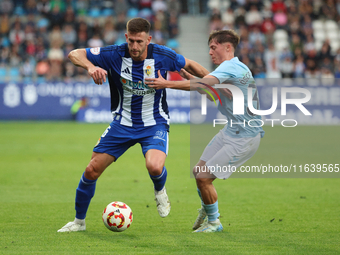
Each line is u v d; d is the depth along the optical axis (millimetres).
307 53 82375
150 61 15797
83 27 83125
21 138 49188
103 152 15797
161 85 15336
